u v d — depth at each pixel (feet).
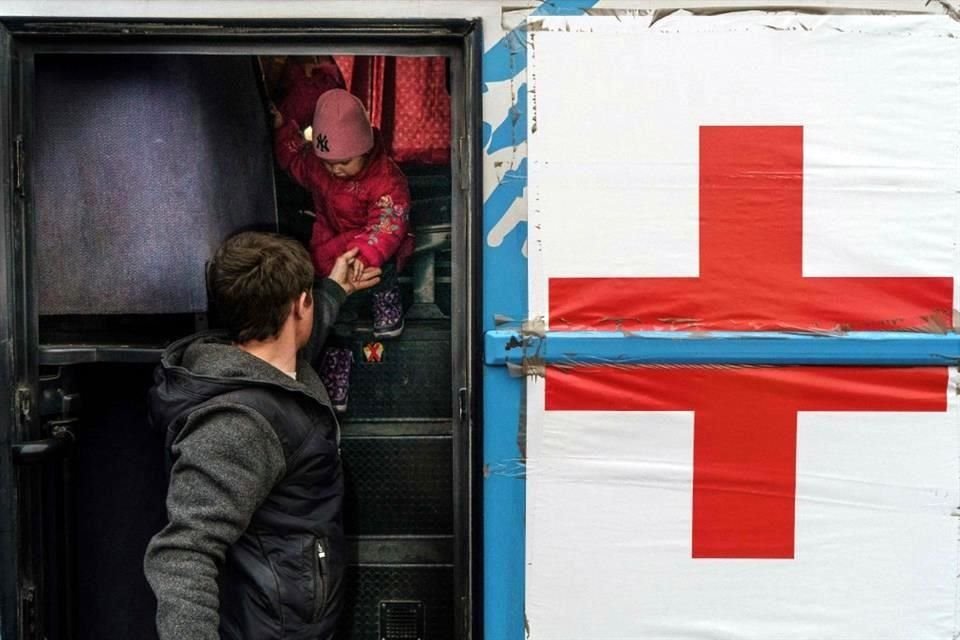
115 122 5.93
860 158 5.81
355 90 5.94
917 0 5.80
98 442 6.16
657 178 5.77
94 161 5.93
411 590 6.18
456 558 6.07
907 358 5.75
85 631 6.18
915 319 5.83
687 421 5.79
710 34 5.76
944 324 5.83
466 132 5.86
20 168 5.82
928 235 5.82
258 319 5.10
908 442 5.82
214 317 6.05
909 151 5.81
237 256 5.09
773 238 5.81
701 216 5.79
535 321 5.79
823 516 5.85
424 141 5.98
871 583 5.87
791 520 5.84
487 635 5.90
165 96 5.93
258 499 4.74
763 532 5.84
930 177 5.81
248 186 6.01
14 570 5.83
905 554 5.87
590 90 5.75
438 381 6.13
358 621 6.17
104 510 6.17
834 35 5.76
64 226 5.94
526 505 5.82
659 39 5.75
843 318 5.82
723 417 5.79
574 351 5.74
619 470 5.80
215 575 4.59
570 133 5.76
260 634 4.94
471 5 5.79
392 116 5.95
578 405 5.78
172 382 5.06
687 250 5.79
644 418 5.80
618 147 5.77
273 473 4.82
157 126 5.95
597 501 5.82
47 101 5.89
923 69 5.78
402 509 6.17
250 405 4.79
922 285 5.83
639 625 5.87
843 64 5.77
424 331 6.10
